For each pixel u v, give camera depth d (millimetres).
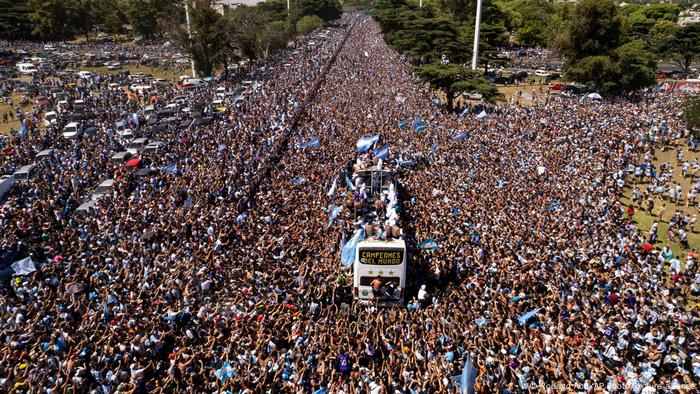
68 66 113500
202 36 89438
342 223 33156
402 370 19766
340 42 137000
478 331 22453
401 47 98312
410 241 31109
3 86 85625
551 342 21516
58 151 47438
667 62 122188
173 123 56219
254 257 28000
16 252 28641
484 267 28188
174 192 36250
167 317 22734
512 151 49156
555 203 37562
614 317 23484
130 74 104375
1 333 21203
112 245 29141
